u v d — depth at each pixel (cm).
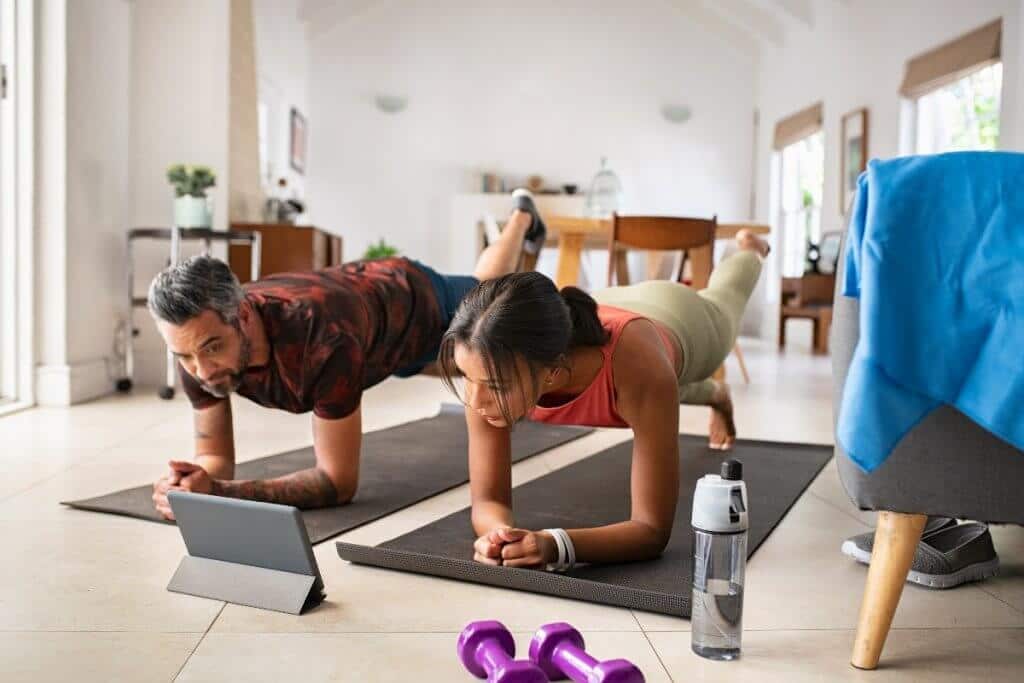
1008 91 572
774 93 977
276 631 142
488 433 179
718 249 977
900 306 125
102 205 436
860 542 184
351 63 998
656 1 1016
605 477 254
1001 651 140
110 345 448
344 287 219
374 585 165
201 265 182
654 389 168
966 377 124
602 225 471
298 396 206
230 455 219
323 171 1002
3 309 388
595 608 155
